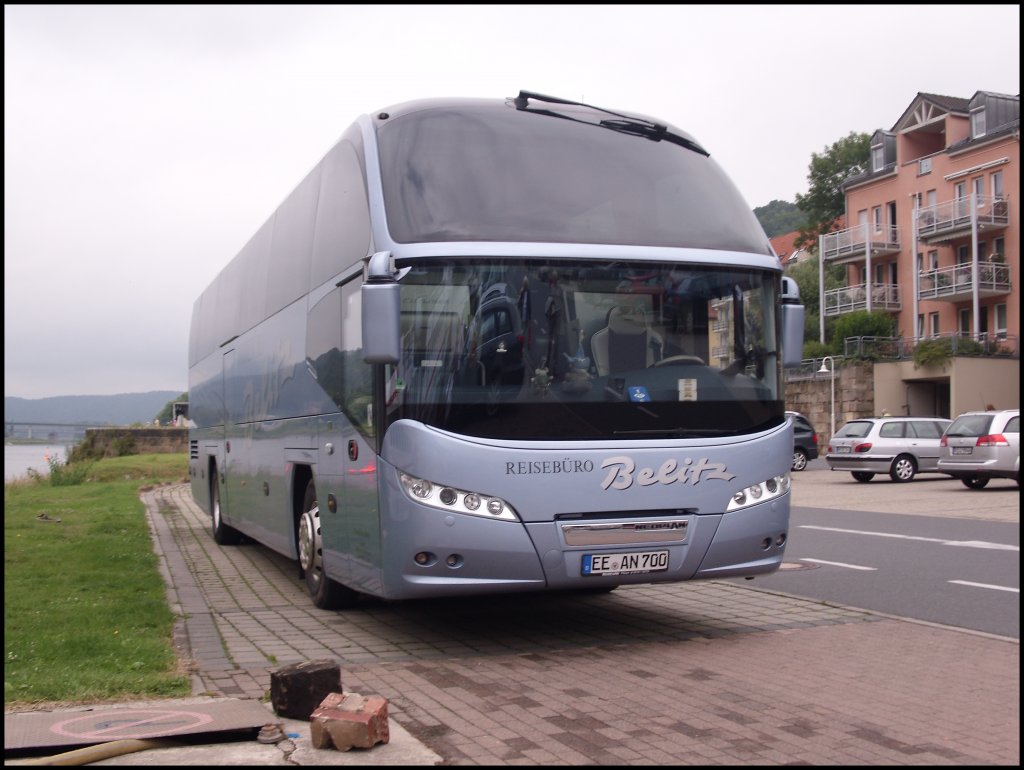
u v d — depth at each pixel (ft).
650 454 24.59
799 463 121.90
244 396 44.42
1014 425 79.00
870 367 158.10
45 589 34.14
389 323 23.26
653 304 25.36
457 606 32.04
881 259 190.29
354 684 21.53
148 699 19.86
